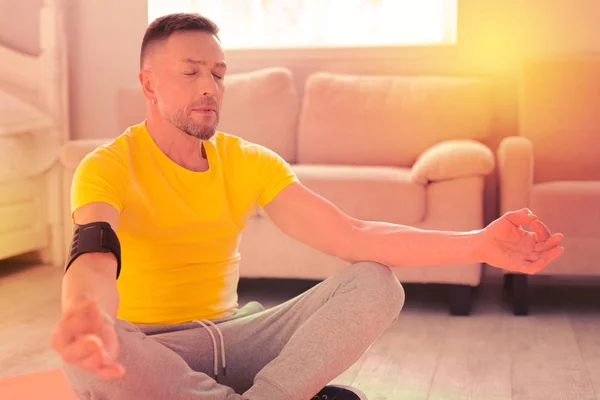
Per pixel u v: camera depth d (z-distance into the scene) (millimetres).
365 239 1618
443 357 2639
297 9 4473
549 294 3574
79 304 1031
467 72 4133
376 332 1496
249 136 3992
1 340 2834
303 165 3744
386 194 3215
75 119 4586
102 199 1429
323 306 1502
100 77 4547
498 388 2322
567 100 3742
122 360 1311
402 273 3225
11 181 3932
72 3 4527
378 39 4410
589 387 2318
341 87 3969
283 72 4055
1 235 3875
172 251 1585
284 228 1709
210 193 1613
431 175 3170
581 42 3998
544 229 1518
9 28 4488
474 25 4086
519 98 3867
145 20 4480
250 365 1603
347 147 3875
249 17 4523
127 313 1595
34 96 4238
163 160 1595
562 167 3740
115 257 1303
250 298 3527
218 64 1579
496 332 2949
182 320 1605
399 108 3867
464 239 1560
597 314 3205
